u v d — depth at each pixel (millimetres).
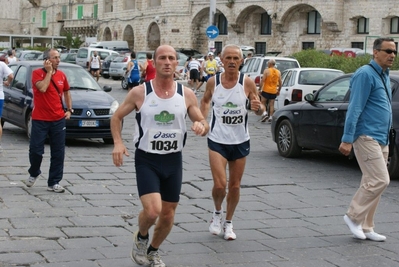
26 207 9359
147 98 6582
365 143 8172
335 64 31500
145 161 6641
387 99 8289
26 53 52000
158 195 6520
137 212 9336
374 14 46469
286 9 51219
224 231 8211
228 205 8148
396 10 45219
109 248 7574
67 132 15133
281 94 22172
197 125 6465
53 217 8867
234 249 7742
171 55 6543
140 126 6637
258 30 55188
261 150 15992
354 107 8125
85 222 8695
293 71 22250
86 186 10922
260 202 10289
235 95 8047
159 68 6539
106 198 10125
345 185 11797
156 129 6586
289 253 7664
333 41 49375
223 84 8102
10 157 13516
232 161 8156
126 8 70125
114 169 12508
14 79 16844
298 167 13516
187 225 8766
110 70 45719
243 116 8094
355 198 8344
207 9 58219
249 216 9398
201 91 36906
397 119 11922
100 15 75500
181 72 45219
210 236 8258
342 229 8852
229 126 8047
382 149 8375
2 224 8430
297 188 11430
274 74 21812
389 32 46250
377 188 8180
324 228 8875
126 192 10578
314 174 12773
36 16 99125
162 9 61656
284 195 10844
